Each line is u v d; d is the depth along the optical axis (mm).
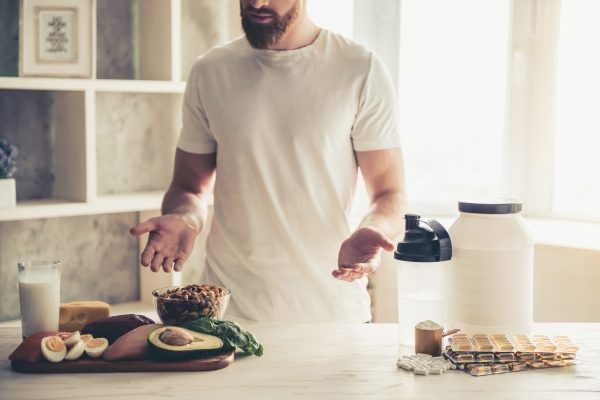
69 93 2646
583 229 2879
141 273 3002
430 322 1424
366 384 1280
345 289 1917
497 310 1445
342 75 1883
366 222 1834
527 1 3023
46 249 2797
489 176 3160
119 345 1361
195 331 1396
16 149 2508
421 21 3150
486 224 1445
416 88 3182
